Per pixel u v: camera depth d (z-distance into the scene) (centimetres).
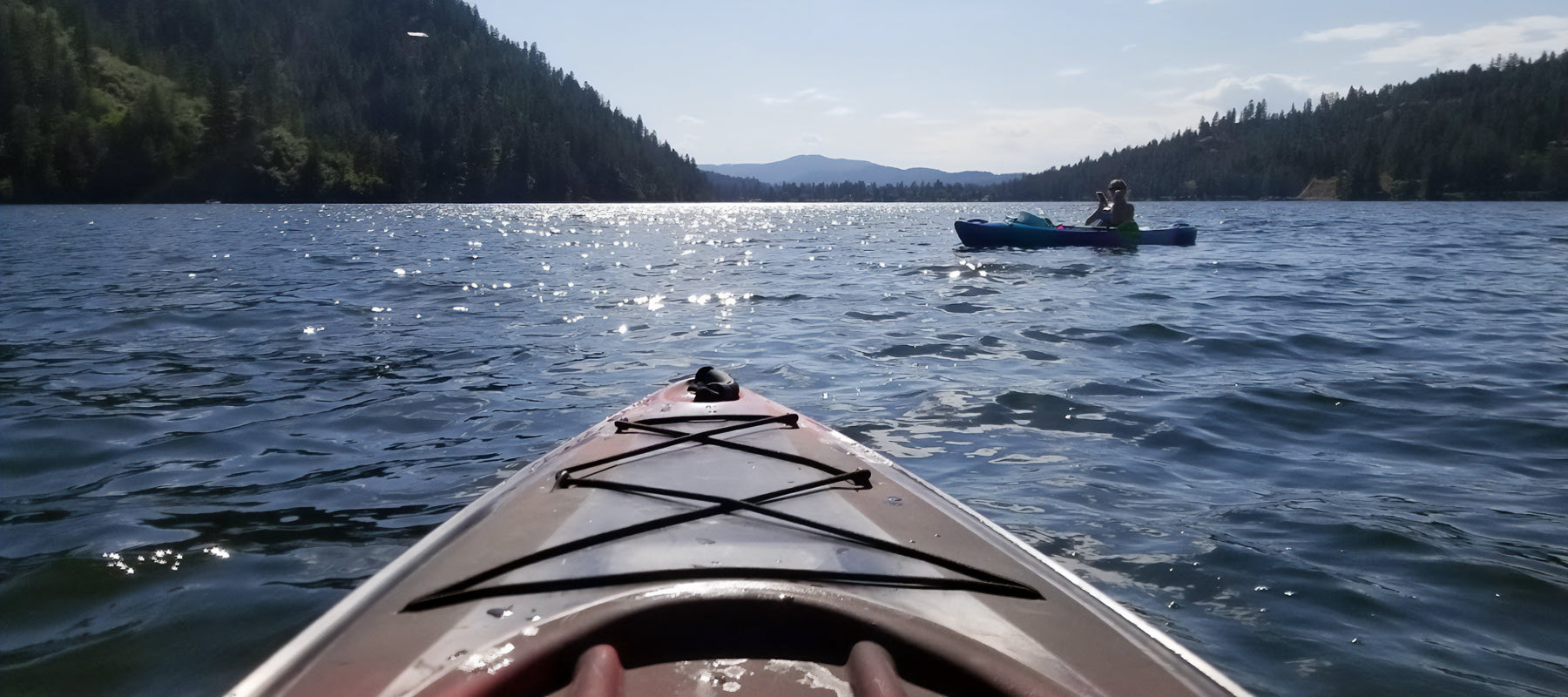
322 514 330
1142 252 1480
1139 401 502
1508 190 11762
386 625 158
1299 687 220
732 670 138
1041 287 1021
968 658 141
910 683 139
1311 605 262
